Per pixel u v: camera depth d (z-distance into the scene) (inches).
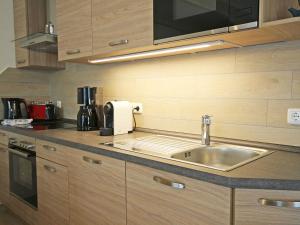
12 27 114.8
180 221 44.3
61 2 83.4
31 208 86.4
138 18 60.9
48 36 88.9
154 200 48.4
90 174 62.2
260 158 48.4
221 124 64.1
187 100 70.6
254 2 43.6
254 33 47.9
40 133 79.6
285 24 42.2
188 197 42.8
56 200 74.4
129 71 85.8
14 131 90.9
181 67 71.1
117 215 56.3
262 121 57.6
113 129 75.9
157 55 72.4
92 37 72.9
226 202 38.0
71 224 69.6
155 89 78.2
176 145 61.0
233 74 61.3
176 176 44.3
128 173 52.9
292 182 35.6
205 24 49.6
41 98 124.3
